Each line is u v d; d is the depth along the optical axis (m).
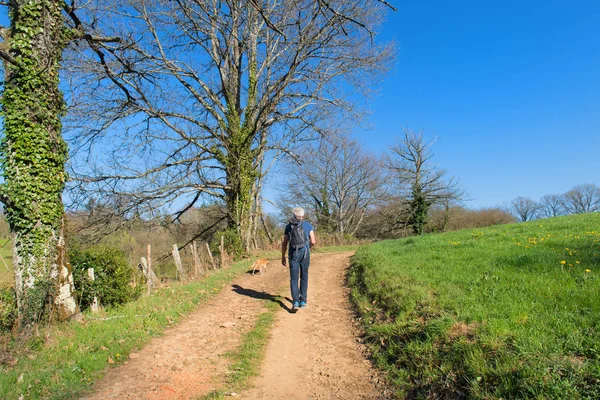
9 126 6.73
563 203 82.25
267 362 5.02
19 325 5.78
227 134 20.47
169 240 25.77
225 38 20.05
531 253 8.46
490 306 5.04
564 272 6.39
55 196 7.09
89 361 4.85
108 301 7.80
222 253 15.40
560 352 3.54
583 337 3.75
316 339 5.93
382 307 6.61
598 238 9.69
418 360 4.37
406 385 4.12
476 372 3.62
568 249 8.36
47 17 7.19
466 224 51.69
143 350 5.47
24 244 6.68
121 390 4.23
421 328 4.95
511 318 4.48
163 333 6.25
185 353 5.36
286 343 5.75
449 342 4.32
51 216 6.95
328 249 25.20
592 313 4.30
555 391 2.99
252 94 20.86
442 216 50.19
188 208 21.81
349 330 6.33
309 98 20.94
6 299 6.34
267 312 7.38
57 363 4.80
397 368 4.54
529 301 5.08
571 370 3.21
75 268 7.38
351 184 48.78
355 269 11.22
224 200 21.50
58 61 7.62
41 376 4.41
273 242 25.61
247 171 20.78
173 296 8.62
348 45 18.56
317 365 4.96
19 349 5.12
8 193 6.53
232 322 6.80
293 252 7.51
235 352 5.34
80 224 17.11
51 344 5.48
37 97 6.96
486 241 12.20
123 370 4.79
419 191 44.88
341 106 20.44
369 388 4.28
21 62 6.79
